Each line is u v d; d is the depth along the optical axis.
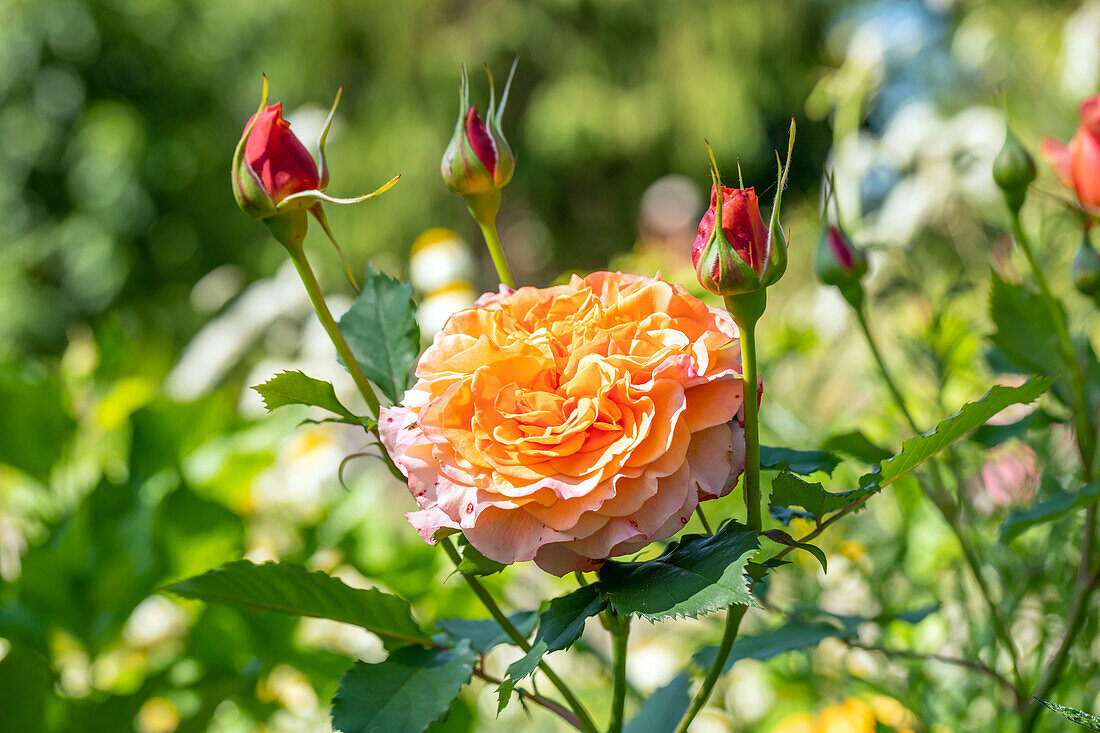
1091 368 0.55
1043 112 1.11
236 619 0.70
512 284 0.47
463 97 0.46
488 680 0.45
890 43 0.93
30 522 0.81
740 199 0.40
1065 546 0.60
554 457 0.39
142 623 0.87
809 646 0.52
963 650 0.60
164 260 3.97
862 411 0.76
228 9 4.32
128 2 3.85
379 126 4.51
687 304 0.41
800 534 0.66
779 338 0.84
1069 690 0.56
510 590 0.79
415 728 0.42
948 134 1.04
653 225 1.80
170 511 0.72
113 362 0.93
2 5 3.66
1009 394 0.40
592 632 0.78
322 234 4.34
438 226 4.50
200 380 1.48
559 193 4.84
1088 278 0.53
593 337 0.41
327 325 0.44
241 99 4.45
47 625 0.69
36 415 0.77
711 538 0.40
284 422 0.85
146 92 4.02
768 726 0.69
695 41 4.45
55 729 0.65
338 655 0.72
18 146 3.71
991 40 1.52
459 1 4.61
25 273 3.70
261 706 0.73
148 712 0.85
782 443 0.73
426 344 1.27
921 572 0.69
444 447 0.40
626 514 0.39
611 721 0.44
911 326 0.72
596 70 4.52
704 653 0.54
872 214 1.10
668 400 0.39
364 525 0.78
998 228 0.79
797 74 4.43
